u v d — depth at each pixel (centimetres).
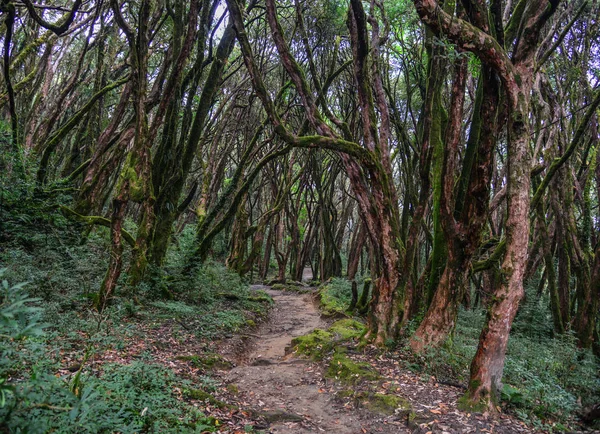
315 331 1021
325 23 1670
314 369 799
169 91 989
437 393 618
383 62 1625
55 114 1470
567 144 1217
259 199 3145
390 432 520
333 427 546
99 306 855
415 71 1426
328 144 796
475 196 748
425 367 732
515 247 554
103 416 383
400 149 1538
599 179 1254
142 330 830
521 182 552
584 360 829
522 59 590
